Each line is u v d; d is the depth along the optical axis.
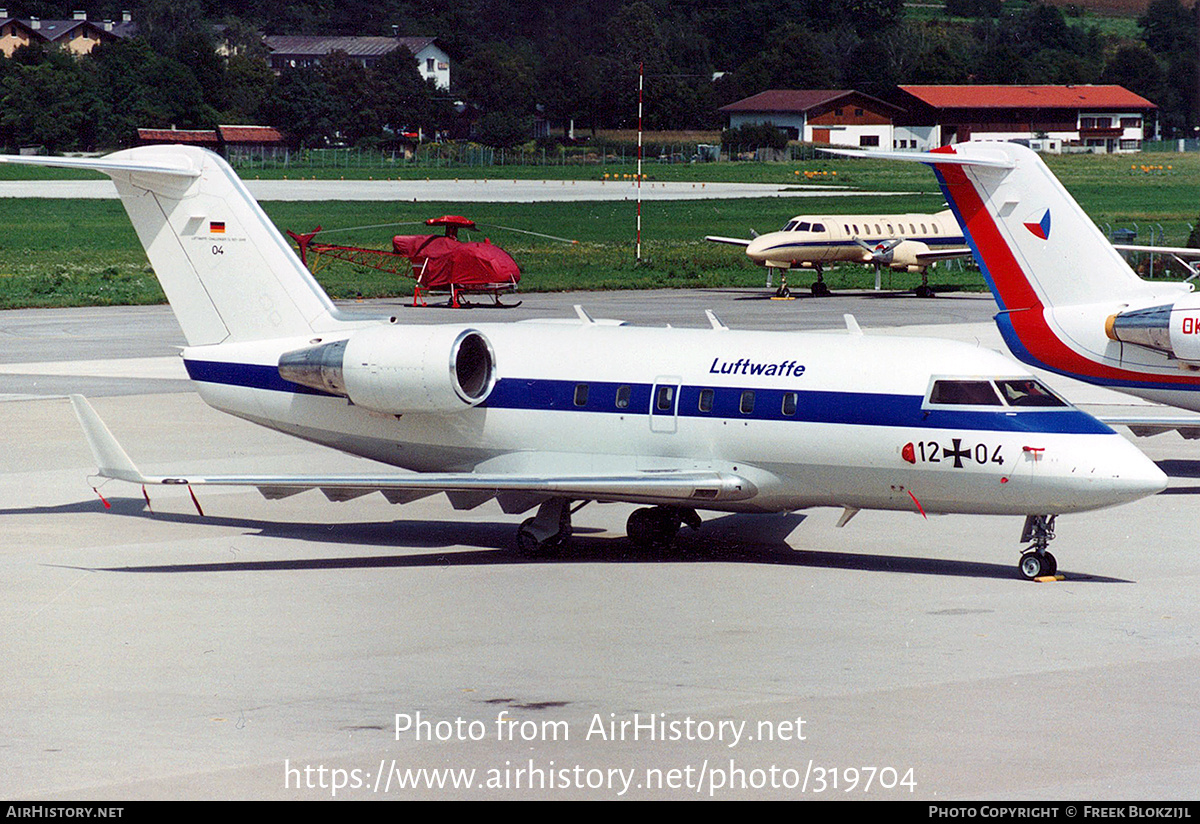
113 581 81.25
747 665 63.16
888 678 61.03
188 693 59.50
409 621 71.75
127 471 82.81
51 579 81.56
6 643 67.62
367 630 70.00
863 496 83.31
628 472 87.19
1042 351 114.06
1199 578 81.19
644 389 87.31
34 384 165.00
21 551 89.62
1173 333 106.44
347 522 100.50
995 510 80.06
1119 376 111.31
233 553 89.50
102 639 68.38
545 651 65.75
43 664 64.00
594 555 88.81
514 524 100.00
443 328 91.31
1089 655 64.69
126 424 139.38
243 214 96.44
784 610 73.56
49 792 48.09
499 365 91.62
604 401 88.25
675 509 90.19
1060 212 112.06
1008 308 115.25
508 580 81.44
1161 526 96.94
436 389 88.69
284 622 71.62
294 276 96.19
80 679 61.56
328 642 67.69
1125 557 87.12
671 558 87.69
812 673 61.84
